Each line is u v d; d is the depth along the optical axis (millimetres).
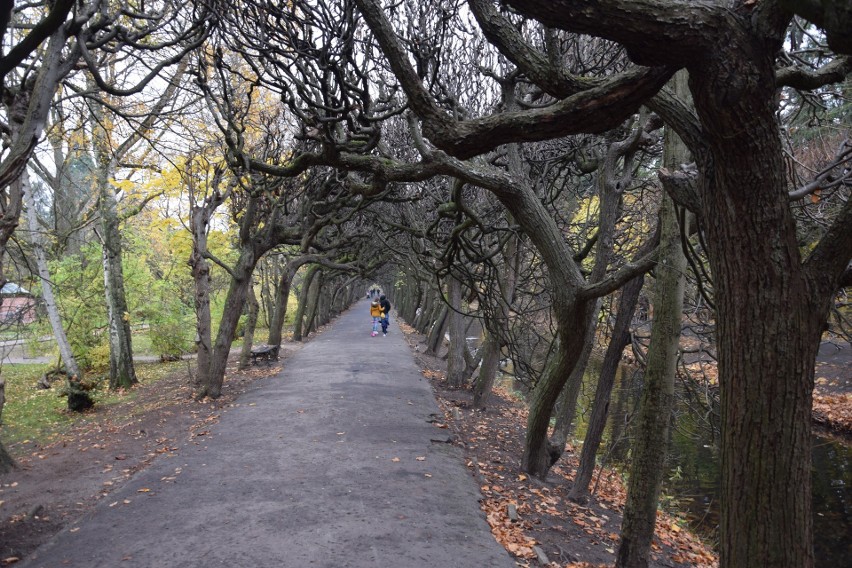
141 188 12688
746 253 2117
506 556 5309
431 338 23000
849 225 2146
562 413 8805
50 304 14016
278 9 5617
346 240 19391
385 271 41000
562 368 7270
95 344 18828
